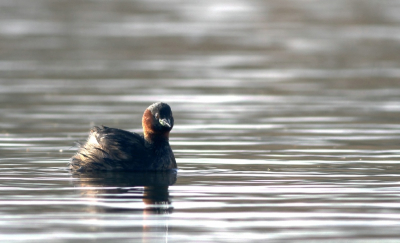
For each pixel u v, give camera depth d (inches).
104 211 388.5
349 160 533.3
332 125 692.1
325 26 1486.2
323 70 1057.5
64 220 371.2
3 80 965.8
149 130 509.0
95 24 1489.9
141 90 903.1
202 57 1173.7
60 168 506.6
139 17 1583.4
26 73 1019.9
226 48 1258.6
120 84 945.5
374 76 1003.3
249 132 658.8
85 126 687.1
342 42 1312.7
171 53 1208.8
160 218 375.2
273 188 442.6
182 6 1748.3
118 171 499.2
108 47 1253.1
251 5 1772.9
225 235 347.6
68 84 942.4
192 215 381.1
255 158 544.1
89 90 902.4
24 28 1435.8
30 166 511.5
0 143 602.5
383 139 620.7
